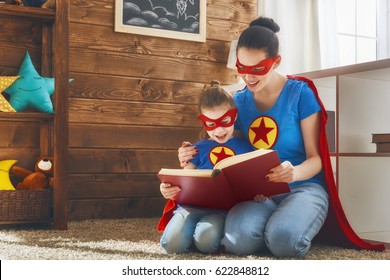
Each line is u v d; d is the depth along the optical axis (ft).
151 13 9.70
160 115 9.82
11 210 7.67
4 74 8.58
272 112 6.10
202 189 5.48
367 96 7.63
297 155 6.08
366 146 7.65
